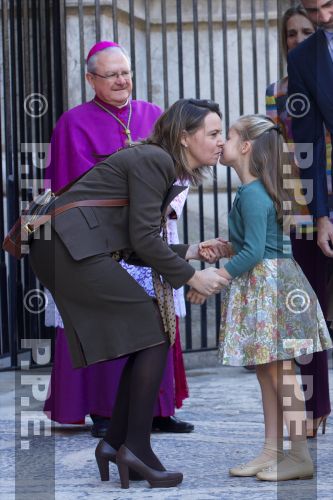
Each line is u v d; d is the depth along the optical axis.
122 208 5.07
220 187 10.27
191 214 10.26
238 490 5.01
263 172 5.25
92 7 9.49
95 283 4.96
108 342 4.99
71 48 9.52
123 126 6.89
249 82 10.26
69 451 6.12
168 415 6.52
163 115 5.29
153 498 4.90
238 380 9.07
